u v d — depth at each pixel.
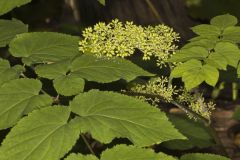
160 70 4.07
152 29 2.75
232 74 3.76
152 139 1.62
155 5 7.21
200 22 7.20
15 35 2.54
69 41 2.38
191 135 3.99
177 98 3.19
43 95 1.97
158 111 1.73
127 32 2.57
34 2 10.82
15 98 1.95
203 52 2.39
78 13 7.90
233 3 6.83
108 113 1.73
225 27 2.67
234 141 5.63
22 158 1.60
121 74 2.08
